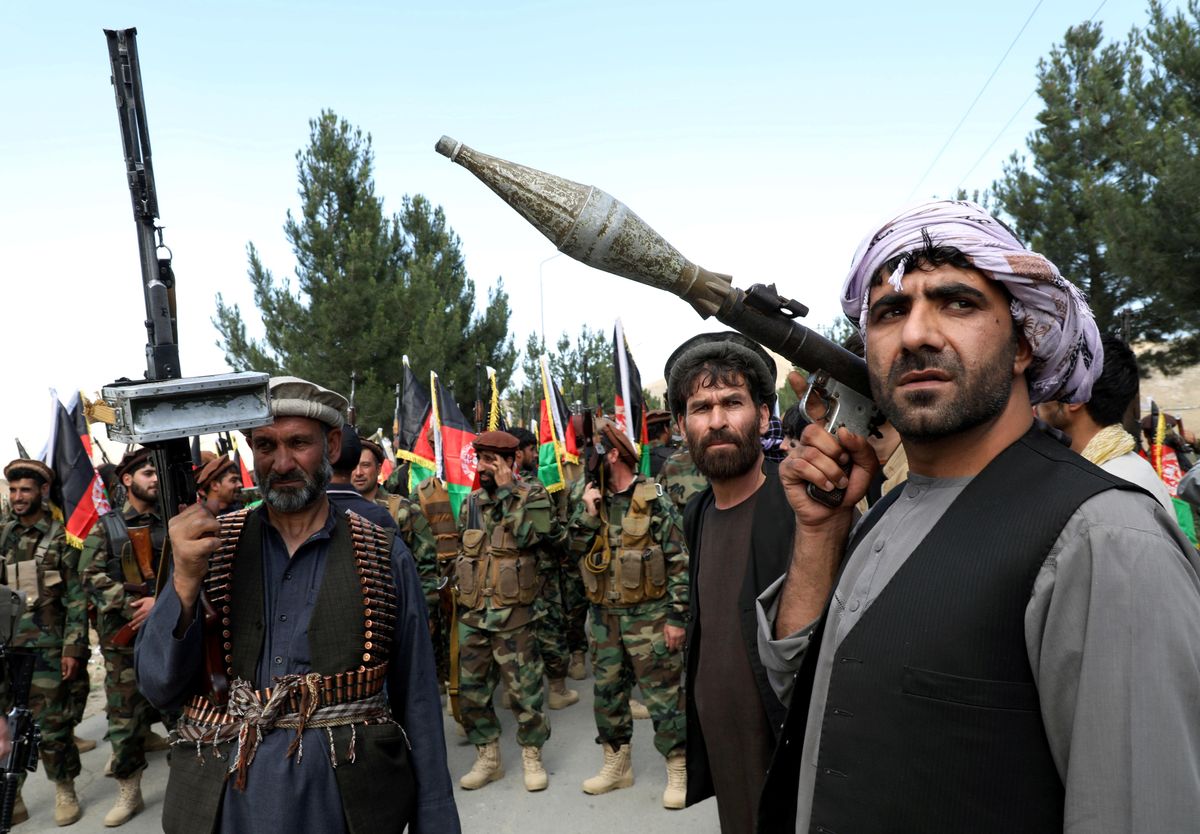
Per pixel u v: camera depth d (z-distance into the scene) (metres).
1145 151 12.95
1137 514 0.92
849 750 1.07
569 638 6.36
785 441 3.47
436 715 2.25
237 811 1.94
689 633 2.37
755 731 2.13
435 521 5.91
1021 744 0.95
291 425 2.12
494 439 4.61
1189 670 0.85
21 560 4.61
